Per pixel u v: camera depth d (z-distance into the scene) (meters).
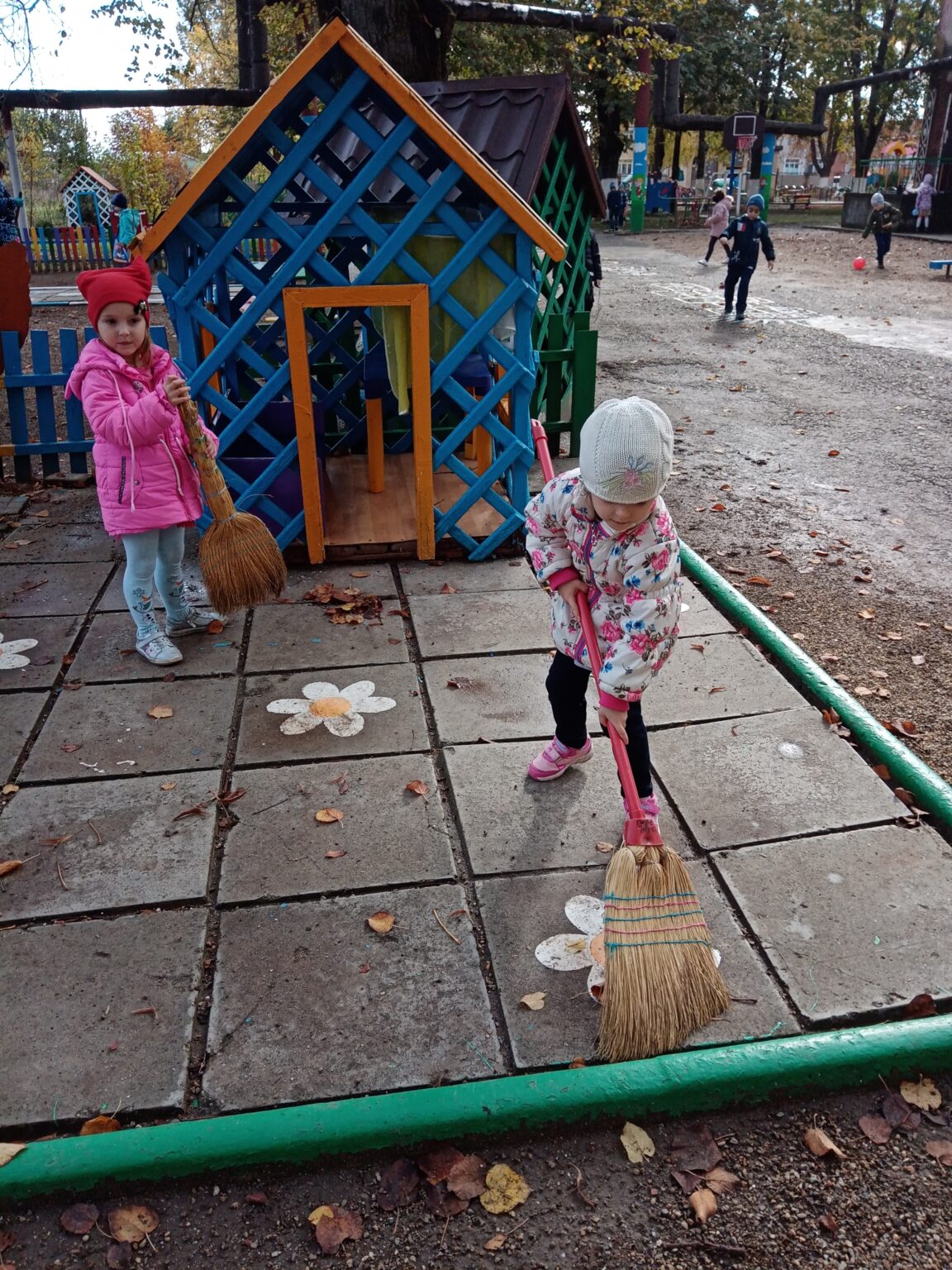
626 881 2.43
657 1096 2.18
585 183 8.20
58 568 5.10
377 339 6.26
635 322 13.49
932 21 44.28
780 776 3.31
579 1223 2.00
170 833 3.05
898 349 11.58
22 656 4.16
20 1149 2.04
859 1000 2.44
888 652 4.39
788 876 2.85
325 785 3.29
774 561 5.43
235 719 3.70
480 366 5.71
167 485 3.95
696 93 34.72
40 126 21.91
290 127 4.86
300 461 4.81
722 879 2.85
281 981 2.50
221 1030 2.36
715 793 3.23
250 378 6.54
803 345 11.87
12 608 4.63
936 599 4.96
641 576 2.54
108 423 3.75
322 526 5.00
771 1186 2.08
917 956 2.57
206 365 4.73
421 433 4.85
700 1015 2.36
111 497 3.88
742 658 4.11
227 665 4.09
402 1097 2.14
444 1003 2.44
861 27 43.31
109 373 3.83
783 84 41.62
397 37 9.08
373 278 4.62
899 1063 2.26
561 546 2.78
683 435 8.00
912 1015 2.42
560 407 7.71
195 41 23.19
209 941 2.64
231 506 4.02
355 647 4.24
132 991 2.47
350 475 6.11
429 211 4.51
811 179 55.19
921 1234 1.98
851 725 3.60
